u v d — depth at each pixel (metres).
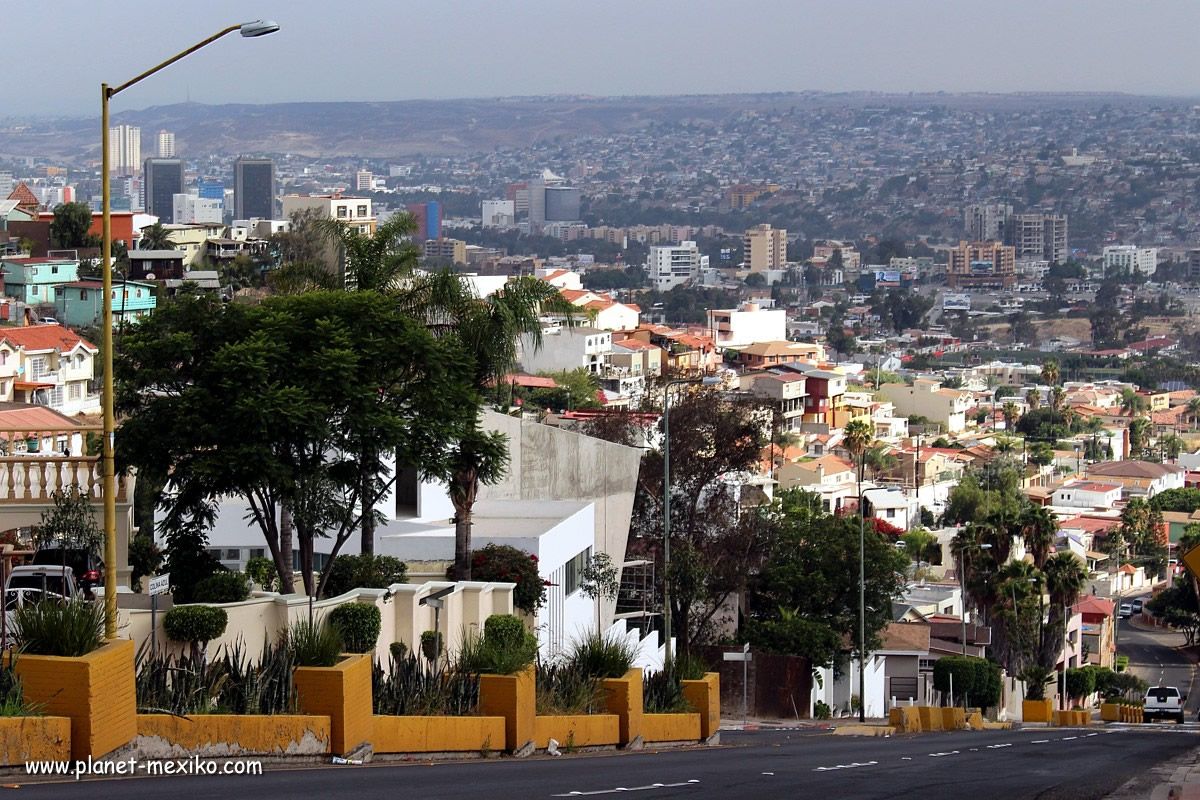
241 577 33.09
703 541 72.69
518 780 21.50
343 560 37.88
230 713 21.06
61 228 176.38
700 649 66.75
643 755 29.08
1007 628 101.62
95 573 32.72
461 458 39.31
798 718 68.75
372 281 44.16
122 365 35.22
